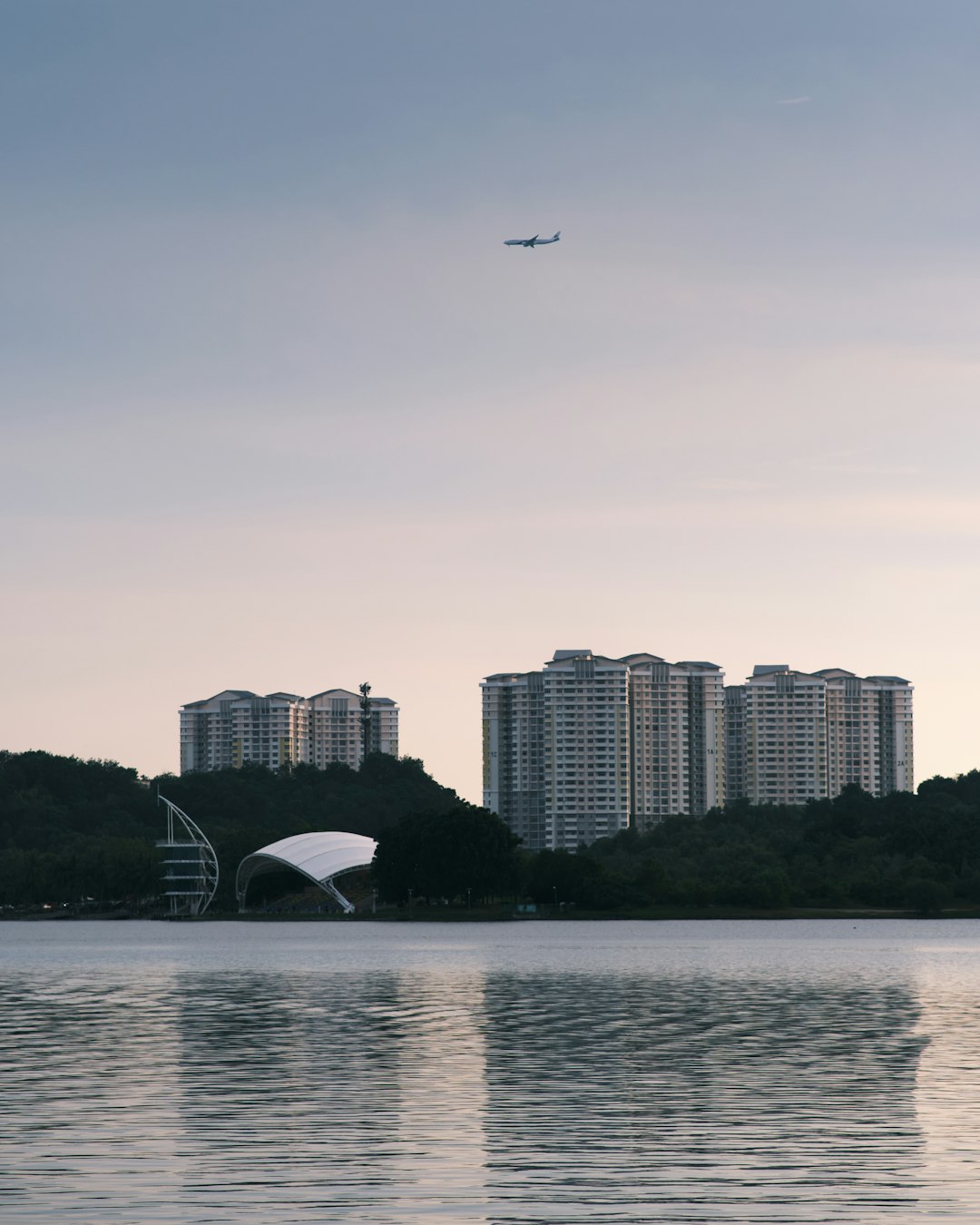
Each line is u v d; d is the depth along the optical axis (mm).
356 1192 38000
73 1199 37281
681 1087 55188
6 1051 68000
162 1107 50844
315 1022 81625
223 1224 34875
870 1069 60188
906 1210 36094
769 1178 39562
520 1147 43688
